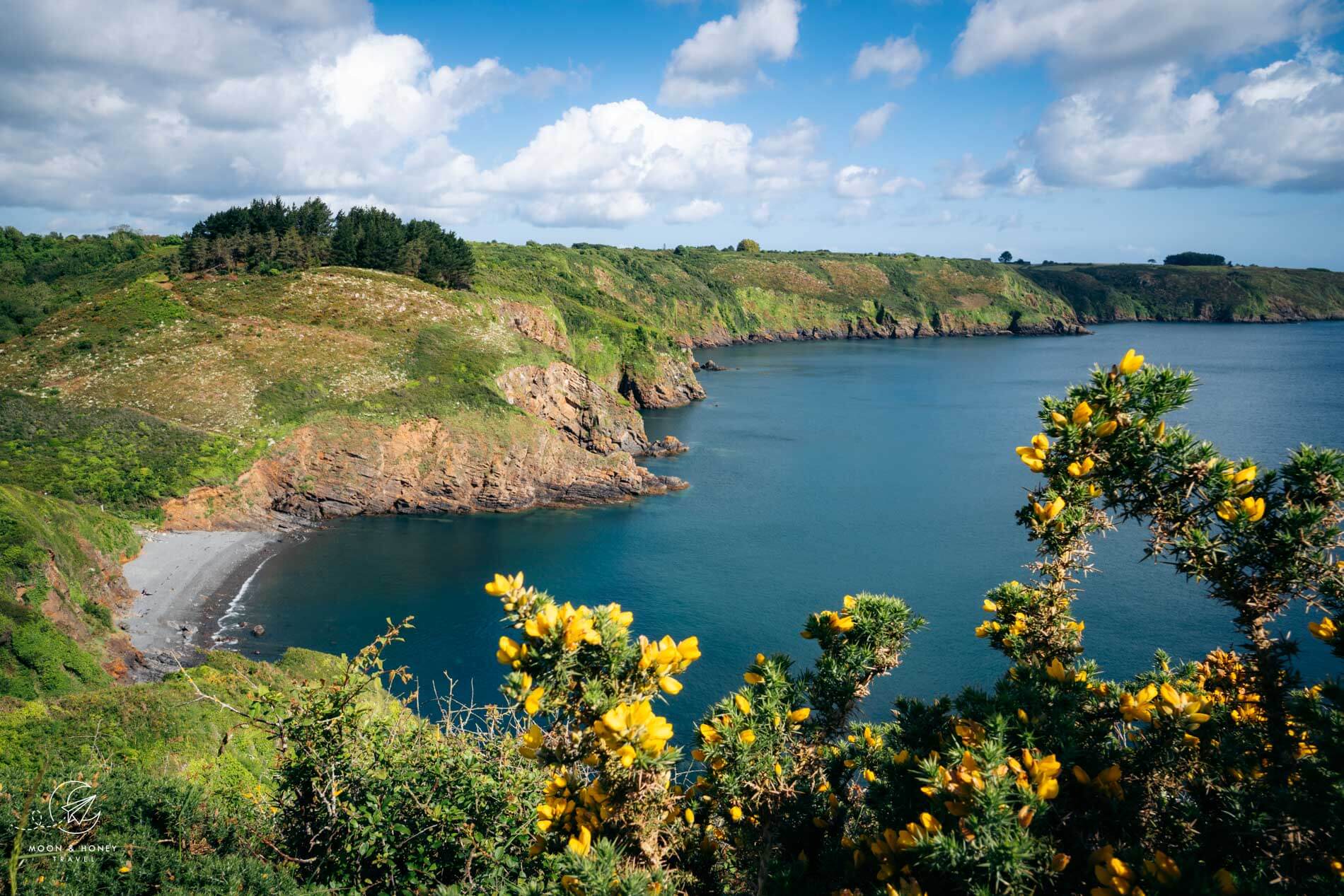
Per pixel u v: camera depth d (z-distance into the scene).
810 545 52.16
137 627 39.69
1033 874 3.15
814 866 4.36
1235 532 3.92
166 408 61.25
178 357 68.06
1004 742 3.73
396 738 6.77
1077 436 4.29
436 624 41.22
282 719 6.39
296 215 96.00
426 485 61.16
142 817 6.73
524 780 6.15
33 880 5.45
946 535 53.88
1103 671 31.86
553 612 3.70
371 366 70.25
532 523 58.44
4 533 35.59
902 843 3.35
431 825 5.81
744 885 4.41
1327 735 3.34
